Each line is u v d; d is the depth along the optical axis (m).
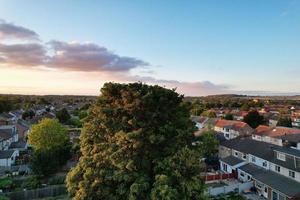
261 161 45.16
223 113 127.81
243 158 50.31
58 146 52.56
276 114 125.12
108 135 24.58
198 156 23.23
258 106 180.75
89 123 25.61
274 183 36.62
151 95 24.14
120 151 22.56
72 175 24.16
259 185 38.97
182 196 21.48
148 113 23.97
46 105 193.25
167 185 20.64
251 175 41.81
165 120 24.61
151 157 23.38
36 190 39.03
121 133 22.78
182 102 26.14
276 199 35.31
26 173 49.44
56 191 39.97
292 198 32.16
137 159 22.92
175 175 21.70
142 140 23.20
